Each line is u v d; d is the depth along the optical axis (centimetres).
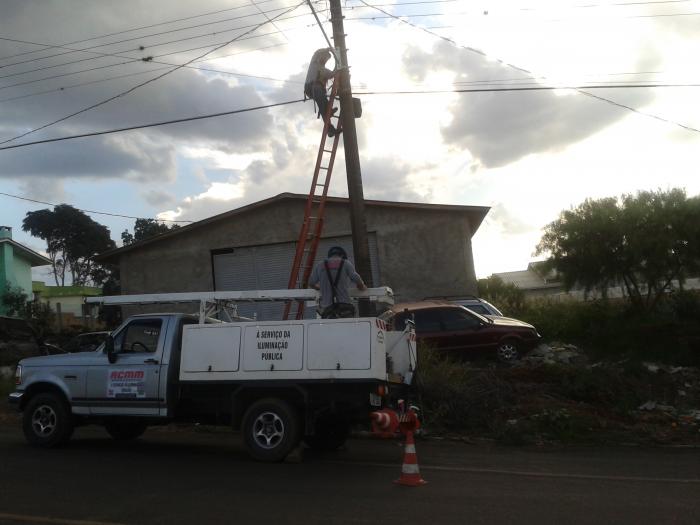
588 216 2003
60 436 1047
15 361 1927
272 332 947
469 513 666
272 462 932
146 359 1012
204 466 909
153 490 758
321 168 1462
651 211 1923
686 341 1703
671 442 1195
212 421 1016
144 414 1005
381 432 870
